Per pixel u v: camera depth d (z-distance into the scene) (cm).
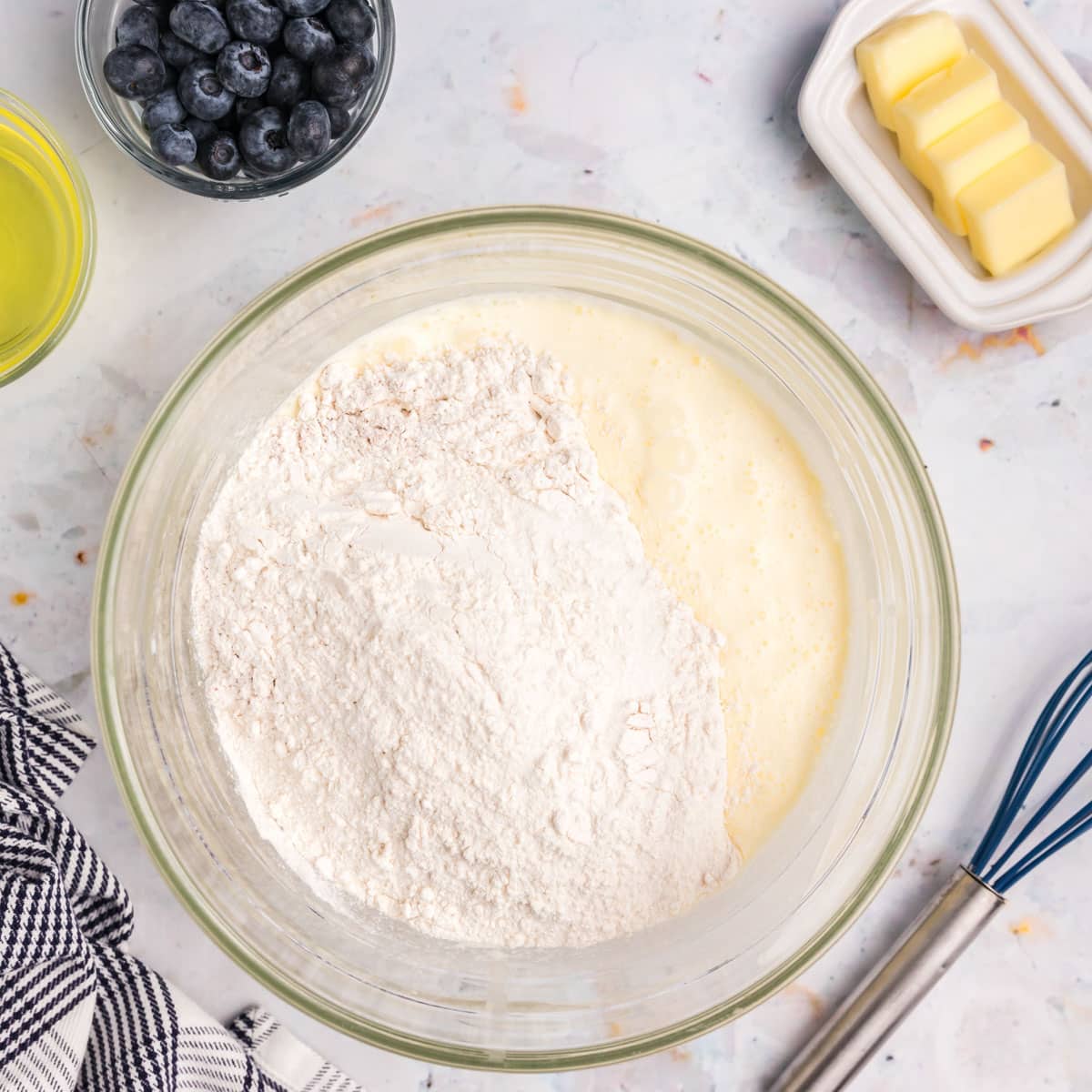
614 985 61
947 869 64
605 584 59
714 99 64
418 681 58
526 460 59
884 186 62
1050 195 61
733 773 60
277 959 61
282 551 60
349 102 61
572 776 58
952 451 64
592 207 64
